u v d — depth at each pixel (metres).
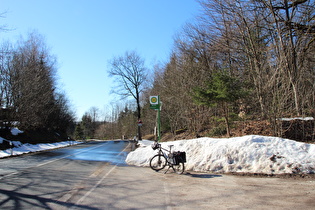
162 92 29.58
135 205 5.05
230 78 13.23
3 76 21.28
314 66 14.65
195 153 9.49
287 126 11.60
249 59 18.52
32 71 25.16
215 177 7.66
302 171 7.39
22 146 22.69
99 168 10.04
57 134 44.56
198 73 24.33
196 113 19.33
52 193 5.98
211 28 22.48
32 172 9.06
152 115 38.19
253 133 13.12
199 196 5.67
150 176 8.16
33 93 23.48
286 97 11.52
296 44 14.40
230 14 18.97
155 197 5.64
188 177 7.84
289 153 8.05
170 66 29.31
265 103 12.45
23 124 25.58
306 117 11.98
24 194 5.88
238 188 6.29
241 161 8.34
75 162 12.13
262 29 18.12
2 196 5.71
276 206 4.82
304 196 5.39
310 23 14.71
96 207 4.93
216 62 25.31
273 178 7.22
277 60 12.75
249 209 4.70
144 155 10.91
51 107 35.56
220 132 16.08
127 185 6.86
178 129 30.92
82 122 99.44
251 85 15.95
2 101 20.73
